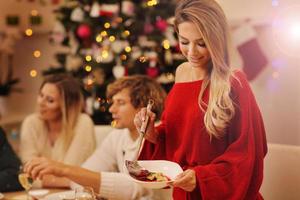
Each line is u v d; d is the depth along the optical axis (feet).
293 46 7.50
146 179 4.17
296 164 5.73
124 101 6.00
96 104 11.47
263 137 4.33
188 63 4.56
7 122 15.25
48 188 6.56
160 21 11.22
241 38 9.07
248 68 9.01
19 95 17.13
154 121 4.62
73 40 12.45
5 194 6.31
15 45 16.97
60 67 12.72
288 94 8.04
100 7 11.73
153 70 10.93
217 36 4.03
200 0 4.06
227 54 4.16
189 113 4.34
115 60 11.55
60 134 7.68
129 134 6.27
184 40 4.15
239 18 9.07
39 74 16.75
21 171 5.95
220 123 4.11
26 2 16.62
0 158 6.82
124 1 11.67
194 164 4.30
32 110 16.92
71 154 7.53
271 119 8.14
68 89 7.68
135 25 11.37
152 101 5.12
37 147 7.78
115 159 6.66
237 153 4.05
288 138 7.88
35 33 16.66
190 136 4.31
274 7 8.57
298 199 5.68
